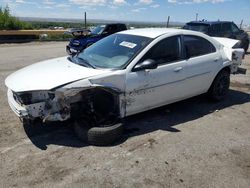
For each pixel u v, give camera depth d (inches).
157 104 194.1
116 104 172.4
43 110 154.8
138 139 172.1
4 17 842.8
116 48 190.9
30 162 144.5
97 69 168.4
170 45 196.9
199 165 146.0
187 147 164.2
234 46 255.6
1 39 750.5
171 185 129.3
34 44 723.4
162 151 158.7
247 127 195.9
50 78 157.6
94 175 135.2
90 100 167.2
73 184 128.3
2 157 148.3
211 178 135.4
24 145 161.3
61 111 157.0
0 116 199.6
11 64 397.1
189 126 193.8
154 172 138.7
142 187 127.5
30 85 153.4
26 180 130.3
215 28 448.8
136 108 181.3
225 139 176.2
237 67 252.2
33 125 185.5
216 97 241.4
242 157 155.7
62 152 154.8
